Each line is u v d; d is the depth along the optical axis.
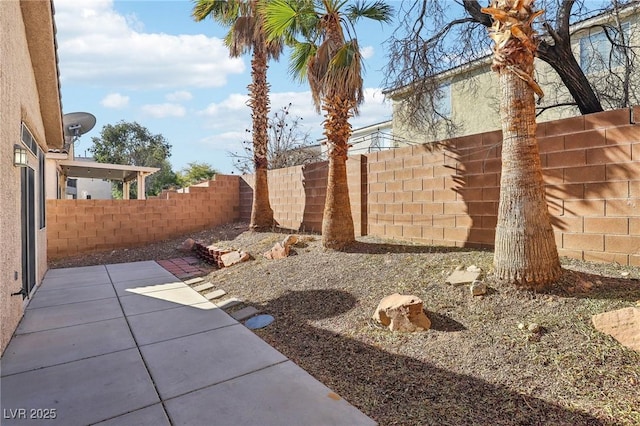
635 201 3.87
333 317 4.05
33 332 3.96
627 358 2.56
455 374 2.72
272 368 3.07
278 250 6.80
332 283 4.97
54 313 4.64
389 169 6.76
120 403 2.53
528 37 3.63
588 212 4.22
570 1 5.42
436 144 5.95
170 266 7.84
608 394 2.29
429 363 2.91
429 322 3.46
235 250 7.57
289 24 6.44
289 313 4.35
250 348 3.51
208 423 2.29
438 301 3.79
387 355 3.13
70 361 3.23
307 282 5.22
